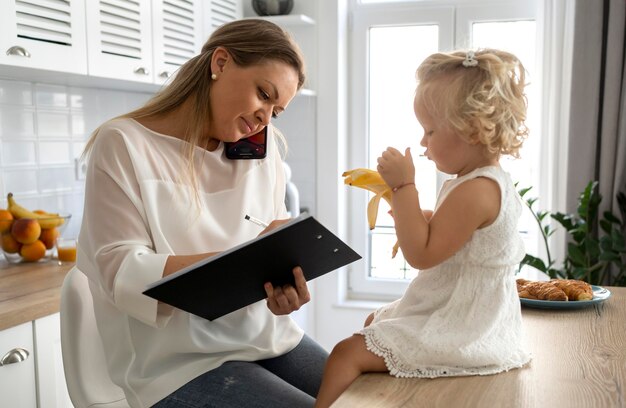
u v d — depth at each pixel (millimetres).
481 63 1099
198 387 1318
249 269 1187
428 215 1253
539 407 908
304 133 3561
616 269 3010
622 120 2945
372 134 3682
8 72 2180
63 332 1448
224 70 1443
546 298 1463
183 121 1477
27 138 2479
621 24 2916
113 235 1318
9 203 2311
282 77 1453
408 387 994
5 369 1706
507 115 1100
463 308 1099
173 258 1259
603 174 3002
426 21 3502
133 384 1363
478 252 1092
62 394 1889
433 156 1156
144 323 1374
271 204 1626
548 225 3045
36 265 2275
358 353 1076
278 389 1314
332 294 3617
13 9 1942
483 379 1027
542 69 3199
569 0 3037
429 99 1126
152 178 1382
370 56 3635
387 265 3742
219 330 1435
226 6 3137
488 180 1097
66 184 2654
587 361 1104
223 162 1521
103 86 2742
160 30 2604
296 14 3494
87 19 2229
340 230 3594
